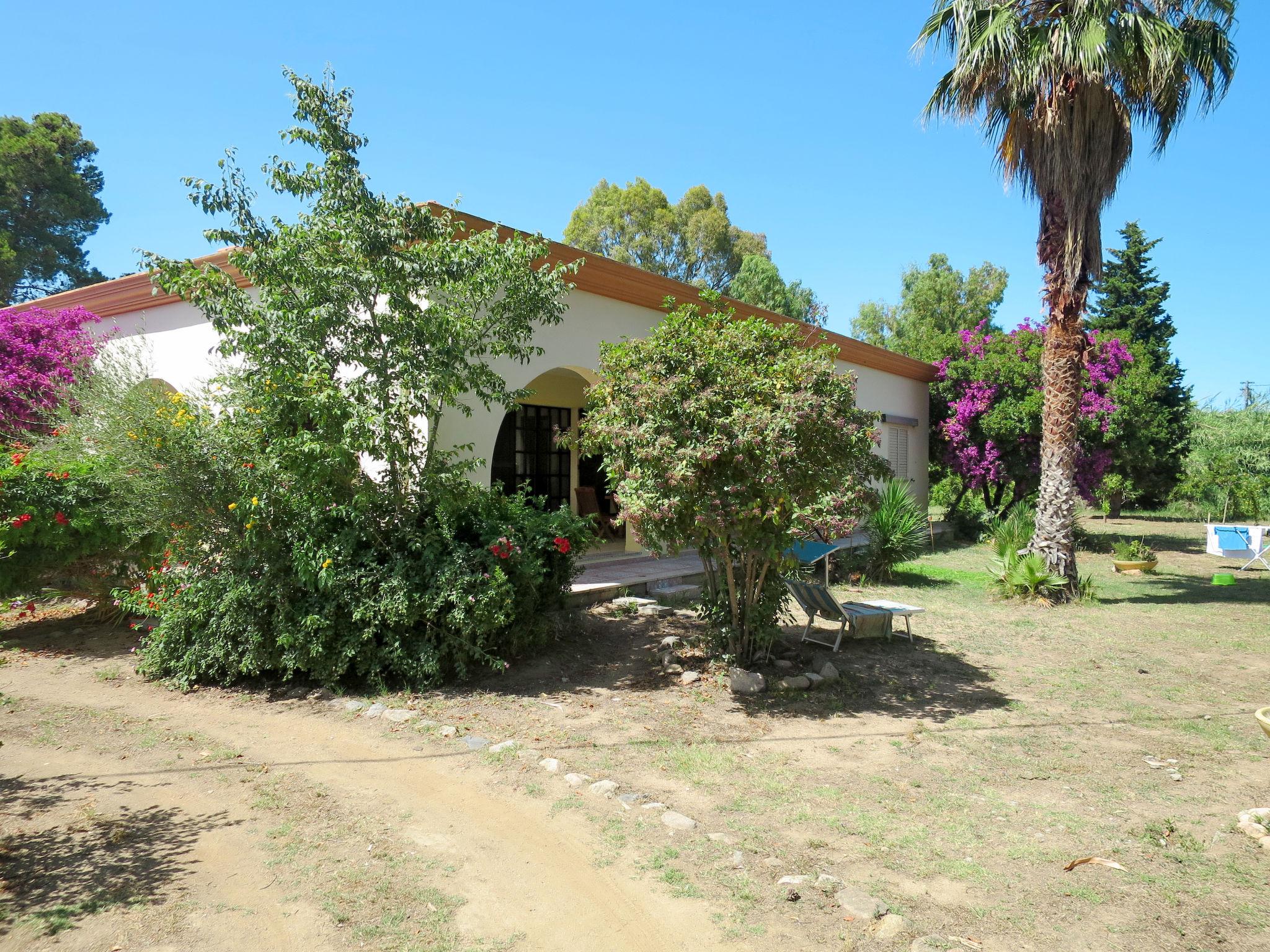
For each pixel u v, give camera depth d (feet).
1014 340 55.11
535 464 42.75
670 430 17.62
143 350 35.70
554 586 22.71
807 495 18.81
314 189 20.16
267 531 19.80
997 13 30.14
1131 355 53.26
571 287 22.91
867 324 133.28
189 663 19.67
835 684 20.08
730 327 19.88
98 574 25.45
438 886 10.39
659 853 11.27
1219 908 9.83
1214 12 29.17
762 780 14.03
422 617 19.56
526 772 14.32
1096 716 17.87
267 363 19.38
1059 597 32.12
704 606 21.72
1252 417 89.40
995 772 14.49
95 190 91.97
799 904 9.92
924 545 51.72
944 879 10.55
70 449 24.89
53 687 19.77
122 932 9.23
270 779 13.98
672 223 112.37
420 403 19.90
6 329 33.94
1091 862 11.02
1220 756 15.34
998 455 55.16
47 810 12.66
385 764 14.70
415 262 20.24
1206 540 56.90
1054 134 30.35
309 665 19.19
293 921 9.52
